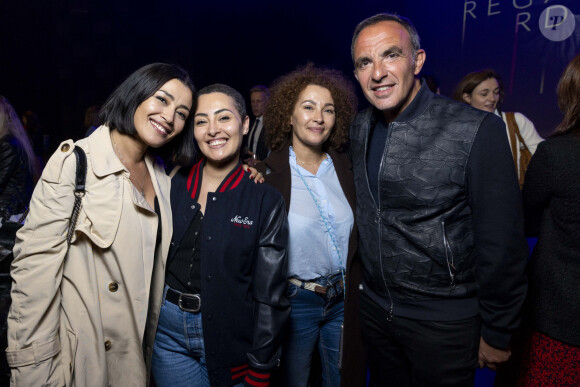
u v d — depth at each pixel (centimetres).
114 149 130
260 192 140
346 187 172
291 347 168
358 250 160
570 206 120
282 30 865
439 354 138
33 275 113
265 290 133
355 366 170
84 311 123
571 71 122
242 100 143
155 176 139
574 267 121
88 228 119
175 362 140
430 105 136
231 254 132
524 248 124
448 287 135
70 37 798
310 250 163
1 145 214
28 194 226
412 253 137
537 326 129
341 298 173
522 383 141
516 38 496
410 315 140
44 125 822
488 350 134
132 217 126
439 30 570
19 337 114
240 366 138
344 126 178
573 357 122
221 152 137
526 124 258
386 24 135
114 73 823
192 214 136
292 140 180
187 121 143
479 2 525
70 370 121
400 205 138
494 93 260
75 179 119
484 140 124
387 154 139
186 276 135
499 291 126
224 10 862
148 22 824
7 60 792
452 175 129
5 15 777
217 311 131
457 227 133
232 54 885
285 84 175
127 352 130
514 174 124
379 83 136
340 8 810
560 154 120
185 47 851
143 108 124
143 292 128
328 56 841
